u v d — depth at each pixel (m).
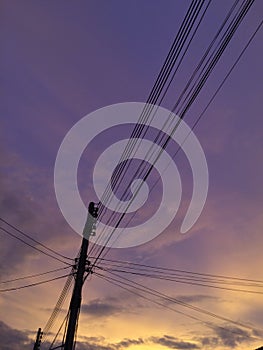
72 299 18.20
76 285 18.48
